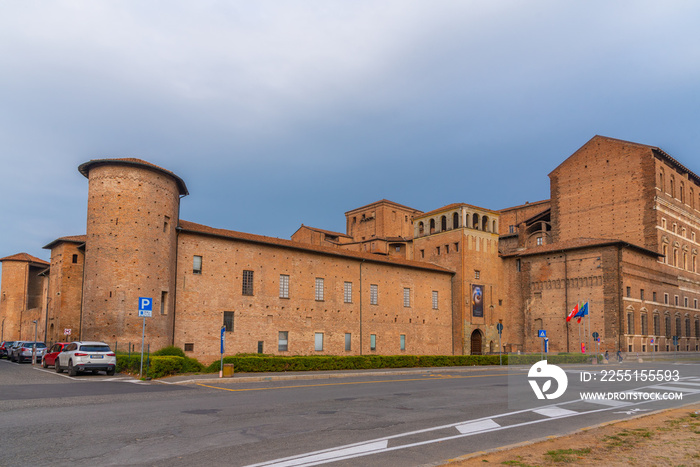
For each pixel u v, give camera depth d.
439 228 71.50
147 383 27.16
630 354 61.91
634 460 10.29
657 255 72.81
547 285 69.38
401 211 105.94
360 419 15.83
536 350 69.25
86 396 21.22
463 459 10.34
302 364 37.47
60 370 34.50
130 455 11.07
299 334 50.47
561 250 67.88
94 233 38.50
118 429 13.86
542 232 85.81
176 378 29.67
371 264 58.41
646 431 13.28
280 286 49.75
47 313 57.53
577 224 81.75
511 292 73.00
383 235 101.69
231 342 45.38
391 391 24.39
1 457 10.91
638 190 75.56
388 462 10.55
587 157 82.06
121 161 38.78
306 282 51.94
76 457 10.91
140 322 37.81
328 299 53.59
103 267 37.59
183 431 13.62
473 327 66.94
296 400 20.47
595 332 62.03
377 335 57.62
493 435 13.46
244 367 34.47
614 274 63.09
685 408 17.73
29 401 19.47
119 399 20.33
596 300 64.25
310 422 15.18
